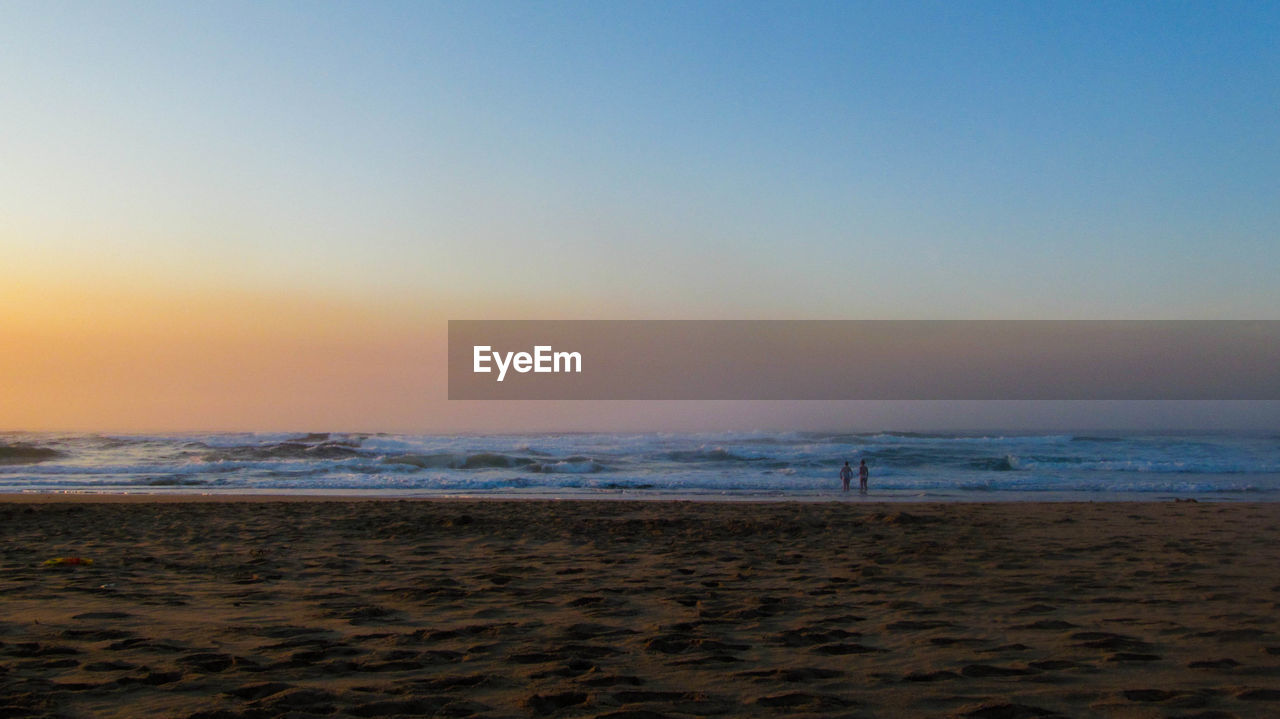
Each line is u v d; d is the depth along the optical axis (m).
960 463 37.53
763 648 5.61
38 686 4.45
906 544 12.14
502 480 29.22
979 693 4.48
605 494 25.48
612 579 8.92
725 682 4.71
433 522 14.94
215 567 9.75
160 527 14.42
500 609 7.08
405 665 5.06
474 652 5.42
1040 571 9.41
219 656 5.22
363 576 9.12
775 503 20.62
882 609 7.09
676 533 13.62
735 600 7.54
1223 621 6.38
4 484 28.47
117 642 5.61
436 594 7.81
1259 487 26.98
